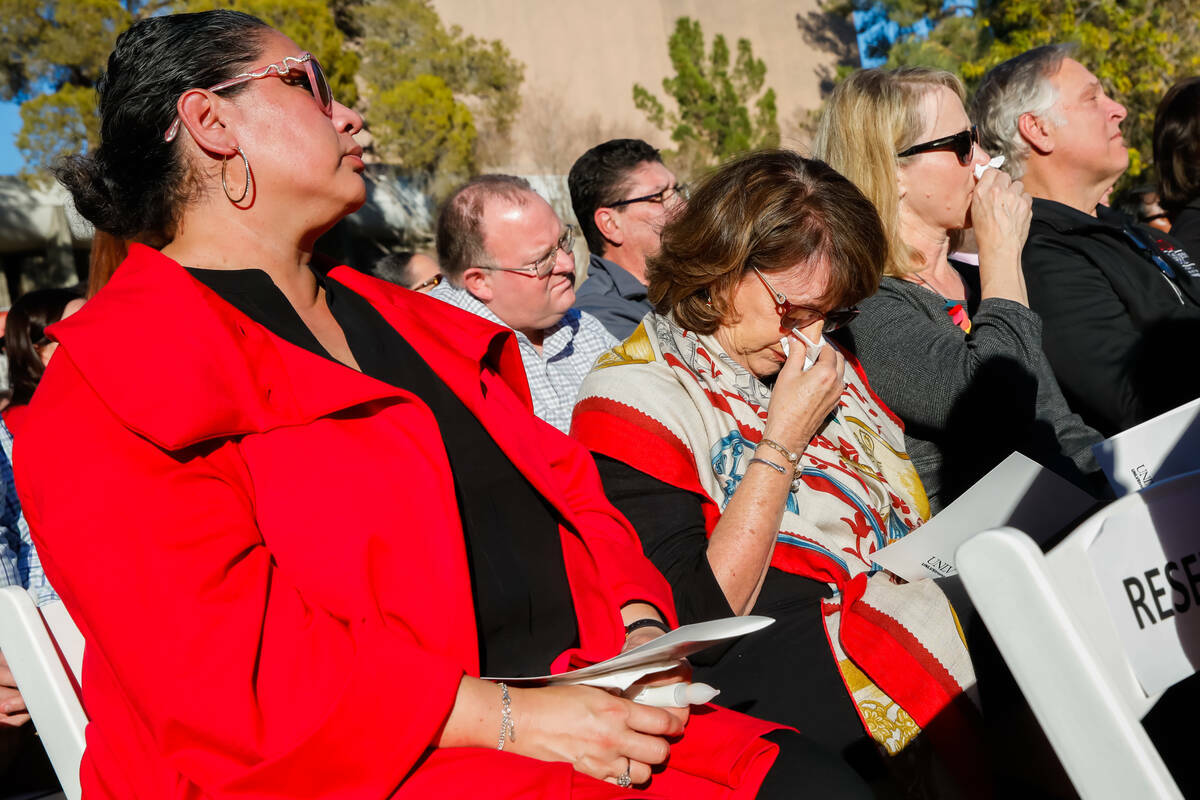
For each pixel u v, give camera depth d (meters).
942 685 1.77
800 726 1.80
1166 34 20.59
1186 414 1.88
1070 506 1.90
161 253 1.49
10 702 2.07
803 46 33.19
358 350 1.66
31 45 16.20
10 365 3.50
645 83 29.69
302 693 1.25
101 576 1.24
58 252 18.02
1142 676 1.11
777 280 2.04
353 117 1.69
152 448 1.30
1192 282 3.16
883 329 2.55
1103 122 3.38
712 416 2.04
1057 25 21.39
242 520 1.33
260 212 1.58
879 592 1.85
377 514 1.38
